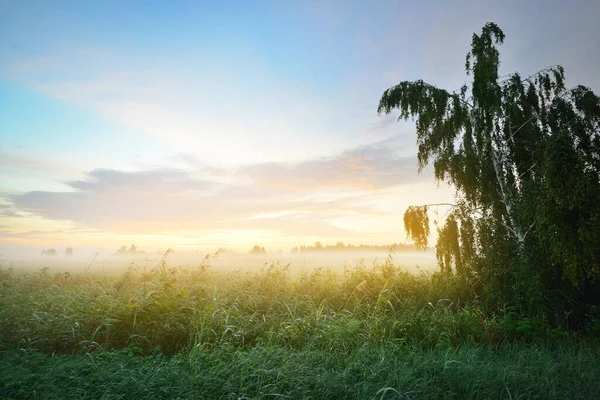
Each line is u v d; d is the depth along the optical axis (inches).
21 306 313.3
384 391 164.9
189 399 161.3
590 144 355.9
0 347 241.0
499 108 383.9
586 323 330.3
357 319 308.8
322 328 283.3
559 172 291.0
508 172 403.9
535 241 357.1
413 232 452.8
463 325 290.8
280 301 377.4
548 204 299.3
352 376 189.5
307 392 171.2
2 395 161.9
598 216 291.4
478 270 390.6
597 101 362.9
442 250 426.9
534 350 245.9
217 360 210.8
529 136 393.7
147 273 454.0
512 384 183.9
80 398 159.6
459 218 418.6
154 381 177.0
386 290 382.9
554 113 402.0
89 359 217.5
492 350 255.0
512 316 321.4
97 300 315.6
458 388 180.9
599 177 315.0
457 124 408.2
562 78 406.6
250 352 222.7
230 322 290.8
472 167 420.5
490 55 399.2
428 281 432.5
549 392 176.6
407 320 293.6
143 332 280.4
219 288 414.6
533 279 318.7
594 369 204.8
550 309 324.8
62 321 277.7
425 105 424.2
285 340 272.7
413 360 217.2
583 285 356.5
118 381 179.9
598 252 324.5
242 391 171.0
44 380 177.0
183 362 211.3
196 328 273.3
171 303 315.3
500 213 407.2
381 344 250.5
